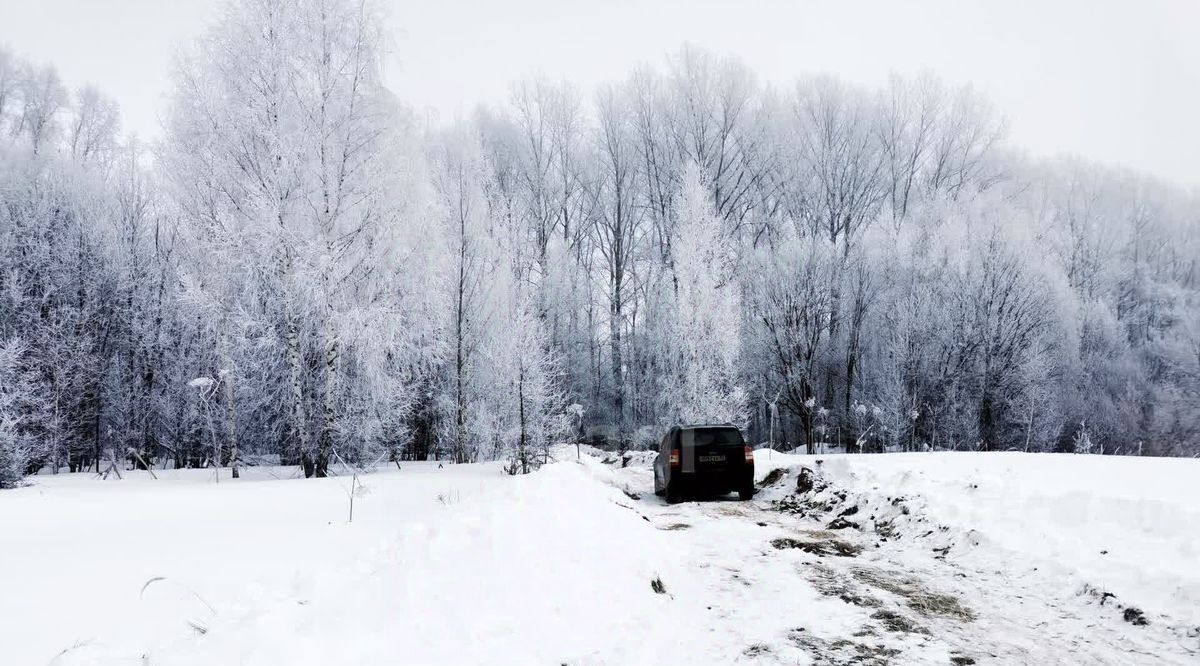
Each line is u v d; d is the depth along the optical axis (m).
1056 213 50.00
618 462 25.92
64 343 24.91
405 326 22.06
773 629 4.80
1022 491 8.01
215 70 19.52
